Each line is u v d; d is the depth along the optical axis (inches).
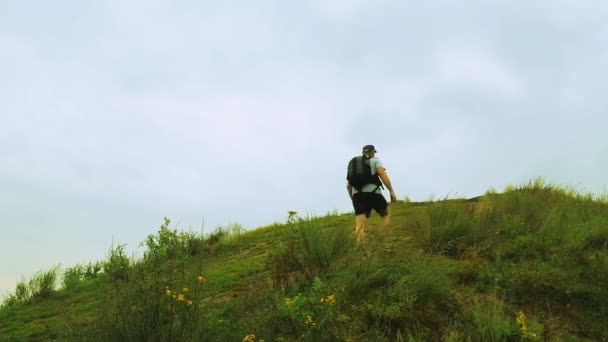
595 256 248.8
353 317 192.2
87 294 367.9
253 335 179.0
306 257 243.4
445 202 319.6
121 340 171.3
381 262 229.1
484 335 179.5
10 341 259.6
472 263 245.3
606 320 204.5
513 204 348.5
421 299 203.5
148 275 184.7
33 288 409.1
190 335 176.7
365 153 309.6
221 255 421.7
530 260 252.1
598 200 436.1
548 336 188.9
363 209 302.0
